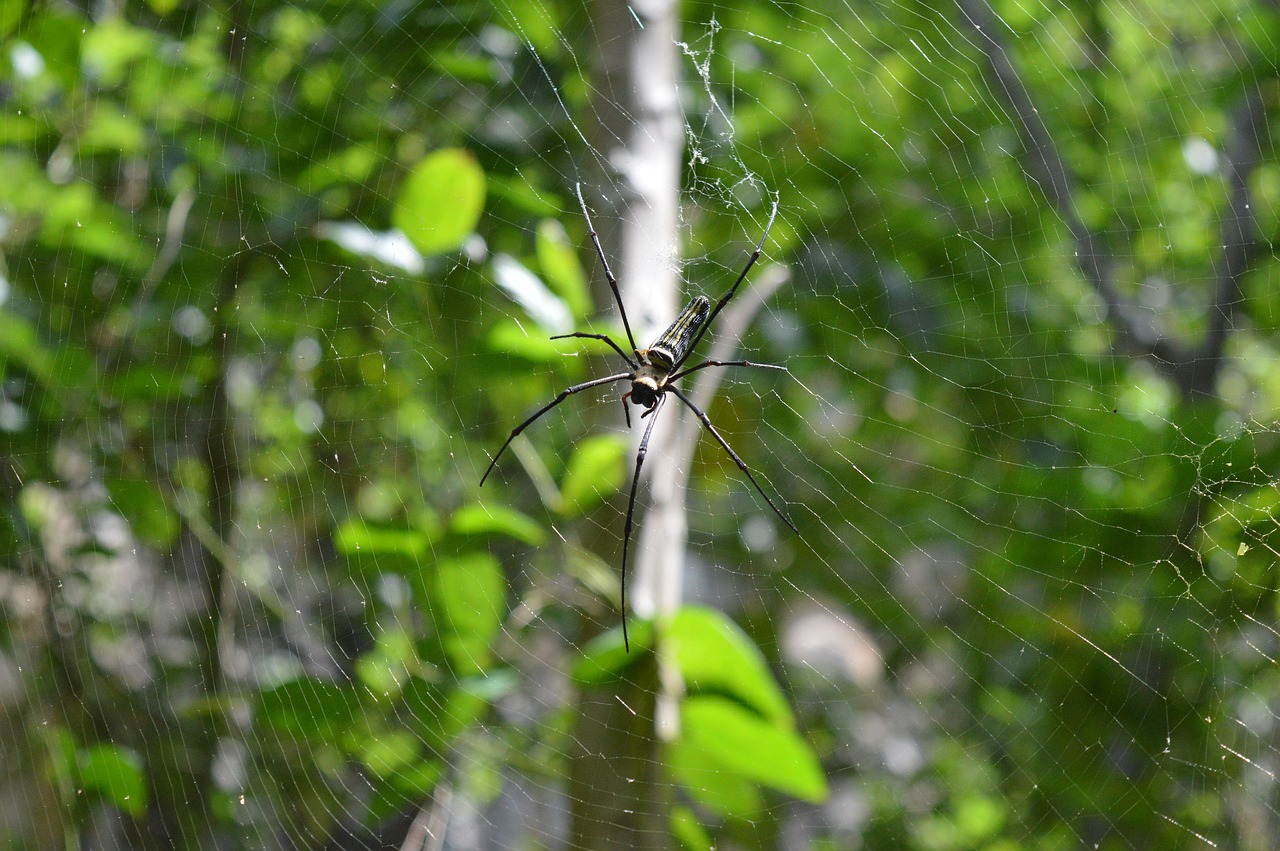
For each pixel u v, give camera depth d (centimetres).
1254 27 652
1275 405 720
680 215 579
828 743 798
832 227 746
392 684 486
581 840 438
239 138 597
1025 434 701
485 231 589
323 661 646
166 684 620
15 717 557
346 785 665
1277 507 541
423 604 457
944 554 826
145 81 568
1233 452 567
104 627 620
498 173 596
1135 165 769
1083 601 640
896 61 748
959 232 711
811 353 723
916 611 788
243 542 641
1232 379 772
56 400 521
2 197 547
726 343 619
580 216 562
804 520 776
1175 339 734
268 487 682
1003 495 688
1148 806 638
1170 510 594
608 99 468
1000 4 800
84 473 580
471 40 601
